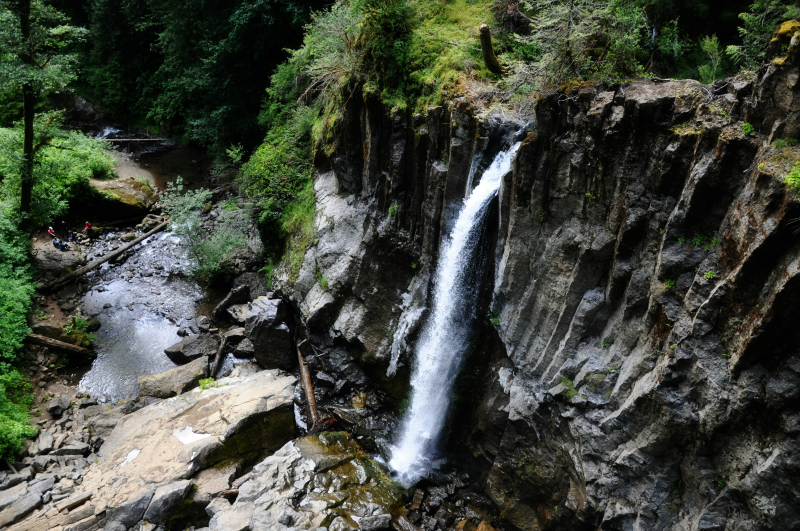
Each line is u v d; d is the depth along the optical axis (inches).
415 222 708.0
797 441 346.0
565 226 512.4
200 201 1024.9
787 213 329.4
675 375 415.5
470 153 599.8
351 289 783.1
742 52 446.6
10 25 836.0
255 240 1086.4
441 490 634.2
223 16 1284.4
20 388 766.5
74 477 623.8
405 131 682.2
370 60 723.4
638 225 448.1
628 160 445.4
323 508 585.0
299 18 1062.4
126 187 1234.0
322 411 754.2
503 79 594.6
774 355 358.0
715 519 404.2
